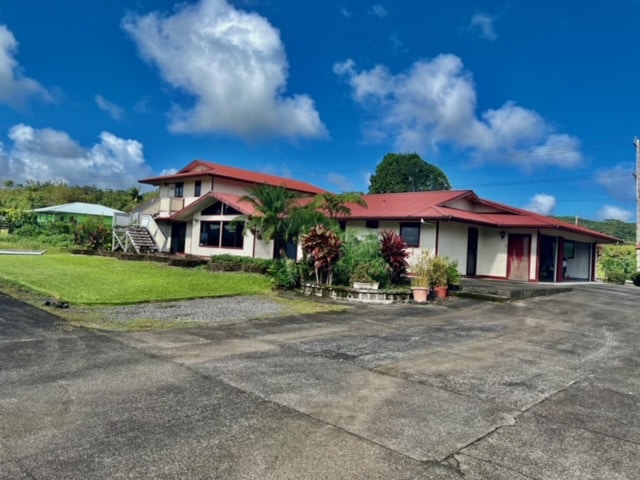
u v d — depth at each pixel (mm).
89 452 3320
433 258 14539
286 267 14367
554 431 4039
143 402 4332
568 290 16578
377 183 51562
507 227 19516
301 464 3262
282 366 5750
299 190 31953
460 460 3428
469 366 6109
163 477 3021
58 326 7555
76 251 25578
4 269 15422
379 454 3465
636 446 3789
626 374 6008
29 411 4020
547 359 6707
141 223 27469
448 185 51844
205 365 5641
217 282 14938
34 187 62031
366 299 12461
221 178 27875
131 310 9508
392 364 6051
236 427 3852
